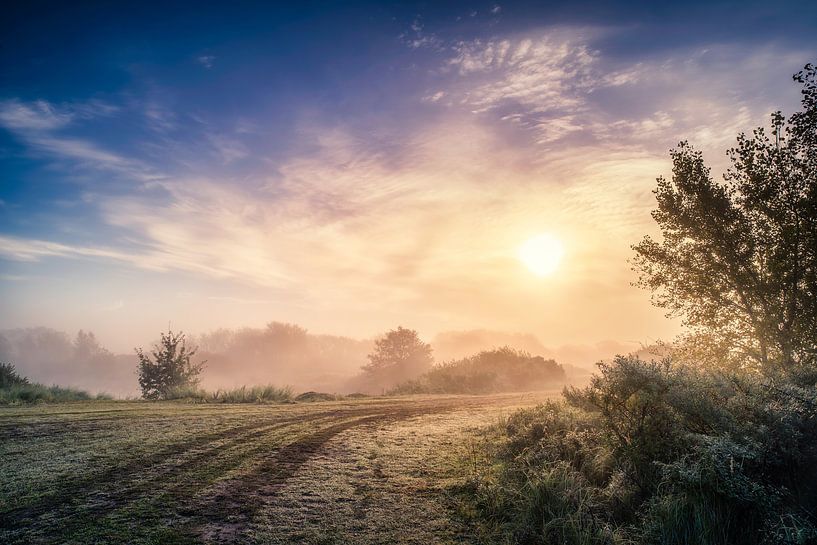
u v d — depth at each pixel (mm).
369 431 9492
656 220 11008
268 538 4465
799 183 9336
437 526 4980
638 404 5988
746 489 4305
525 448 7156
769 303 9430
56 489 5453
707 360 9445
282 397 16797
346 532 4715
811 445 4746
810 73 8953
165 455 6926
